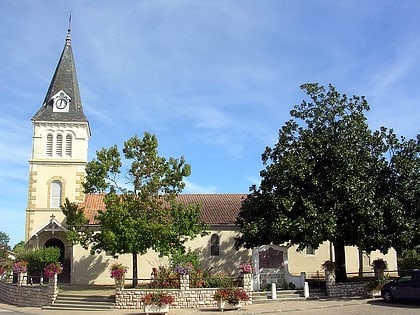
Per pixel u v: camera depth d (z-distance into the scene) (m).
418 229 28.30
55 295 28.67
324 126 31.41
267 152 32.75
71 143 42.47
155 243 30.08
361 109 31.69
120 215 29.62
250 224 30.44
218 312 24.17
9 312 25.95
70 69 44.72
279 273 31.92
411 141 30.98
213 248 39.59
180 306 26.41
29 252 36.22
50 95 43.53
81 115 43.12
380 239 28.00
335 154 29.52
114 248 29.72
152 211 31.20
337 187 28.72
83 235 32.31
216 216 40.66
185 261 30.48
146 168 31.89
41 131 42.34
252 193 32.81
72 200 41.34
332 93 31.70
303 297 28.97
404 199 29.28
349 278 35.03
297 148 31.06
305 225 28.25
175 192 32.44
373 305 25.53
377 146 30.91
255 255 32.22
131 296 26.59
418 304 25.67
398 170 29.88
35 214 40.84
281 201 29.44
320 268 40.62
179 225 31.39
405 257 43.25
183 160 32.66
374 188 29.03
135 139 32.22
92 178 31.44
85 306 26.95
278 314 23.28
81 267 38.19
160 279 27.92
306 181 30.19
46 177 41.62
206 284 27.78
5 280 35.34
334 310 23.98
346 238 29.61
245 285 27.81
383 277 31.19
